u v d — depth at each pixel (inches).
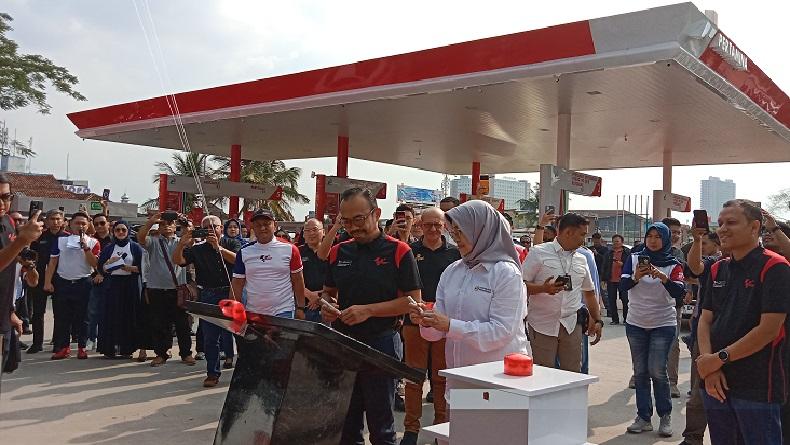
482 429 99.1
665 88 400.2
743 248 142.5
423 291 236.5
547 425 96.3
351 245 164.6
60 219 359.9
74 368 329.4
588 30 349.7
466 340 132.5
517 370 103.2
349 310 152.0
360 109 499.2
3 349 178.1
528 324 219.0
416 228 301.3
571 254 220.5
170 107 560.1
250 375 107.8
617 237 569.6
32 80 797.2
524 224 2132.1
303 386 104.0
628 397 295.6
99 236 399.9
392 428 145.6
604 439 229.6
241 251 251.0
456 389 103.7
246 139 687.1
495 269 139.5
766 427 136.9
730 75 390.6
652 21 328.8
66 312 354.9
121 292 351.6
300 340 102.3
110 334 352.2
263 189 753.0
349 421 144.3
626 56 339.0
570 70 361.1
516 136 619.5
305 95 487.5
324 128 603.2
